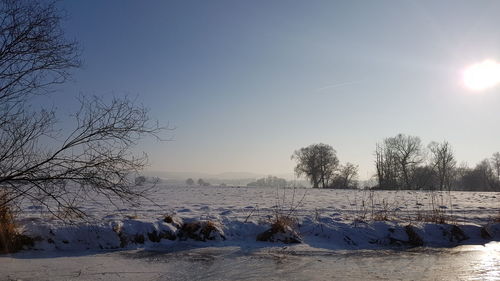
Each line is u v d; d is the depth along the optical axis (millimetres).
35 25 9547
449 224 13719
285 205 20734
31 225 11297
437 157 80062
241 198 28453
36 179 9500
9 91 9445
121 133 10039
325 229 13125
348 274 9547
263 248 11891
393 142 77125
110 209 16219
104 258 10453
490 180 95688
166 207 18297
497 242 13227
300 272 9648
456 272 9789
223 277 9172
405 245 12680
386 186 72875
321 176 92000
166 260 10461
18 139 9336
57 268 9461
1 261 9836
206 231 12516
